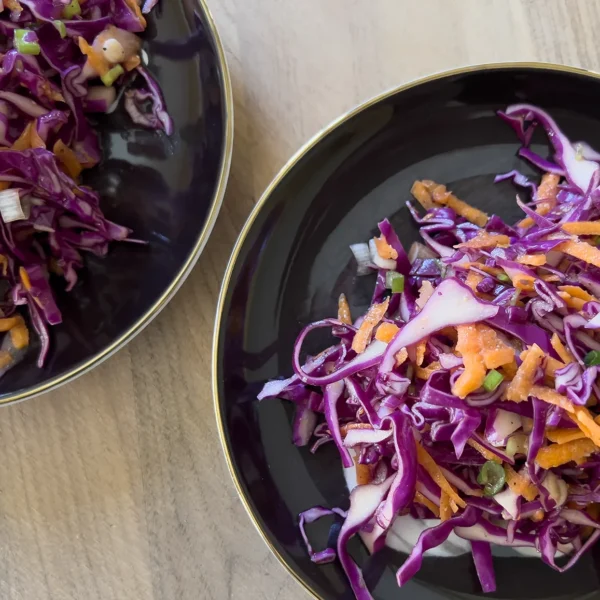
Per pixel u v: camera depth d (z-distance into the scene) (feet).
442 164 1.45
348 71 1.49
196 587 1.44
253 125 1.49
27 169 1.41
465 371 1.32
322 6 1.49
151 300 1.42
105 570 1.45
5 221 1.41
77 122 1.44
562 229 1.38
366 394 1.41
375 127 1.42
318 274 1.44
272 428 1.43
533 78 1.41
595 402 1.34
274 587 1.44
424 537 1.37
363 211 1.45
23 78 1.42
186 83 1.43
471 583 1.41
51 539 1.45
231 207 1.48
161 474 1.45
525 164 1.45
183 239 1.42
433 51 1.49
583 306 1.36
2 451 1.47
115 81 1.46
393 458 1.39
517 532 1.40
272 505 1.41
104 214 1.46
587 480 1.38
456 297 1.35
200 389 1.46
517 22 1.49
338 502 1.43
